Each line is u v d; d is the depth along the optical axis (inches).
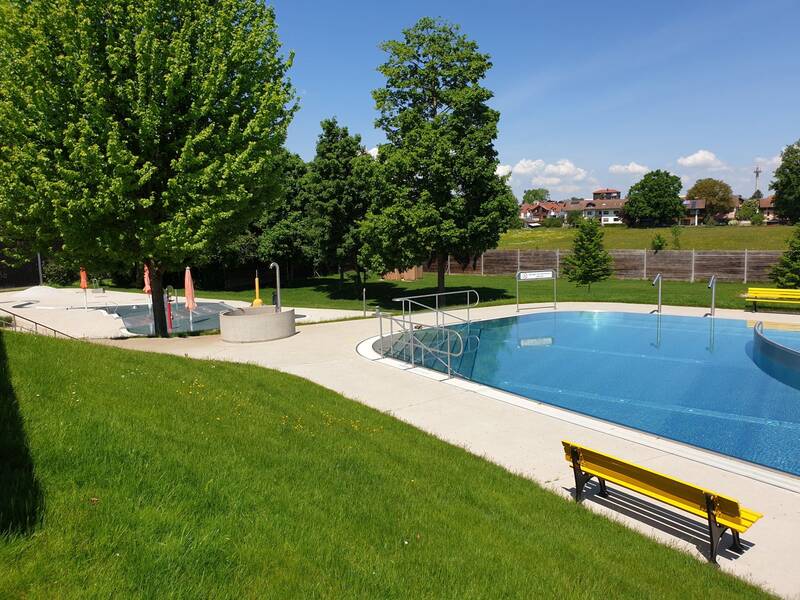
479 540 183.9
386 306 1078.4
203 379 355.9
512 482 263.0
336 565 147.9
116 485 166.2
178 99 580.1
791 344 620.4
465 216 968.3
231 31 628.4
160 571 129.3
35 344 327.0
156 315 707.4
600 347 639.1
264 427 272.5
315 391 408.2
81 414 217.9
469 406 408.2
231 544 147.9
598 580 167.0
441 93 988.6
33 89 525.3
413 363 536.1
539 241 2800.2
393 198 991.6
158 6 576.7
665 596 165.0
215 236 685.3
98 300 1167.6
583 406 424.2
